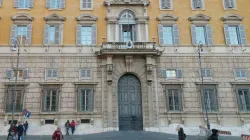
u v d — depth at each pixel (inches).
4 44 1509.6
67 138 1222.3
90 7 1598.2
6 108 1425.9
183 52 1552.7
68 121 1400.1
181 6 1626.5
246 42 1590.8
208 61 1552.7
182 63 1537.9
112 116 1439.5
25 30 1544.0
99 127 1432.1
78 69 1502.2
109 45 1498.5
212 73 1534.2
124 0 1589.6
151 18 1594.5
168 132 1432.1
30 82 1467.8
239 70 1547.7
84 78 1492.4
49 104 1449.3
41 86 1462.8
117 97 1473.9
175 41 1566.2
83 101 1465.3
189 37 1581.0
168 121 1450.5
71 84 1478.8
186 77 1518.2
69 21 1568.7
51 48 1521.9
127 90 1507.1
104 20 1581.0
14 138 1090.1
